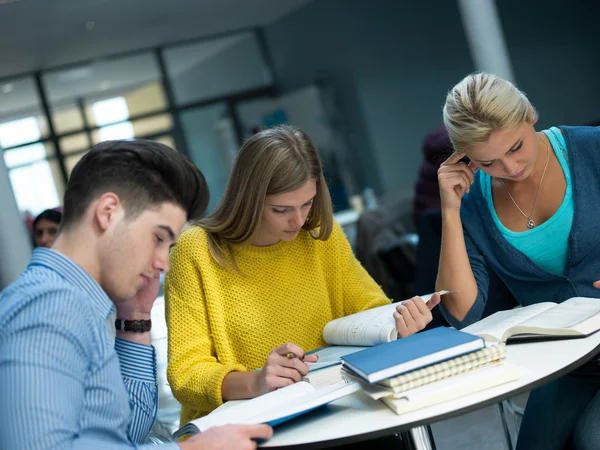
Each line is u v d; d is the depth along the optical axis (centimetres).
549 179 194
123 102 745
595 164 191
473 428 307
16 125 705
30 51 682
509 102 175
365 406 137
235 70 786
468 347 132
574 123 900
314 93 811
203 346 182
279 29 793
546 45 885
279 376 158
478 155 182
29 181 712
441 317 246
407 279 466
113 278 129
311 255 201
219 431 126
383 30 824
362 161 823
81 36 697
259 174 179
